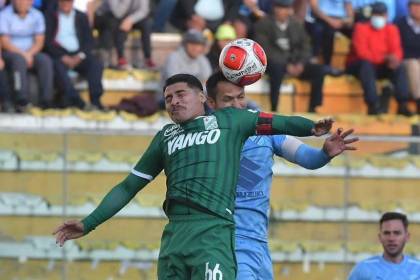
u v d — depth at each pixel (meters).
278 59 36.28
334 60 39.69
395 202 32.41
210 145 15.95
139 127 35.12
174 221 15.98
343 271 31.89
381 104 37.81
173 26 40.25
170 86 16.30
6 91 34.38
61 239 16.22
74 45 35.47
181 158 16.00
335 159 32.22
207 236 15.67
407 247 32.31
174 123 16.62
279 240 31.78
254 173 18.33
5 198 30.94
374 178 32.31
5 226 30.92
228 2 39.03
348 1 39.44
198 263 15.59
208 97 17.52
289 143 18.23
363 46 37.53
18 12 34.97
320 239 31.95
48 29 35.28
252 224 18.31
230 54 17.23
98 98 35.41
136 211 31.19
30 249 30.80
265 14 38.81
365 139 32.31
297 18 37.19
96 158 31.36
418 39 38.16
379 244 32.03
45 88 34.78
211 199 15.78
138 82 36.88
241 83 17.33
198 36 35.28
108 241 31.05
